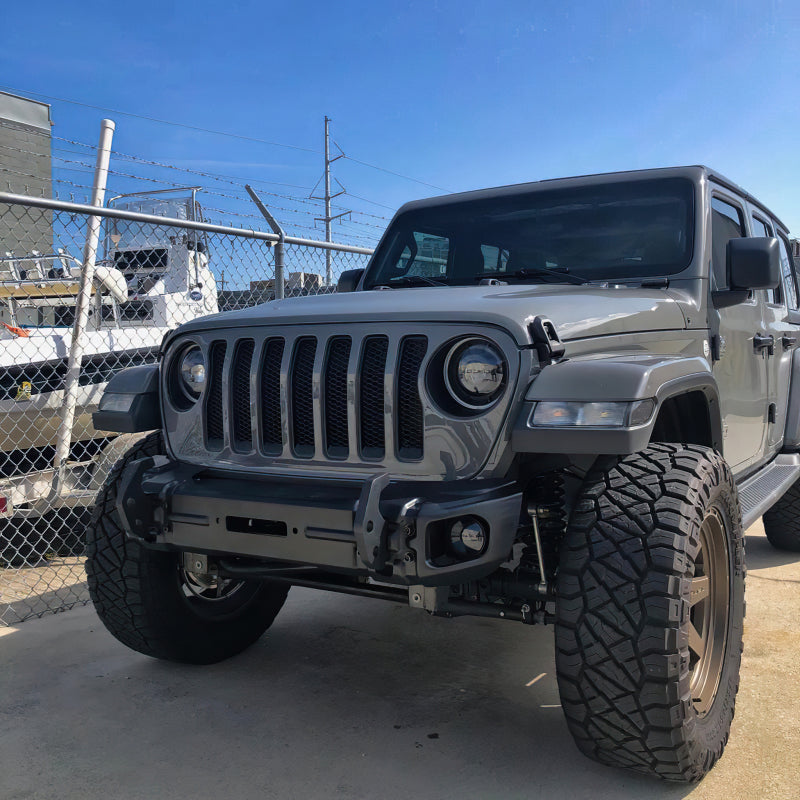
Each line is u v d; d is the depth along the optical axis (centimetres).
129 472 252
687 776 217
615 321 251
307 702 286
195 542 242
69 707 282
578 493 227
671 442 262
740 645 254
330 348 237
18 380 554
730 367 338
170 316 732
